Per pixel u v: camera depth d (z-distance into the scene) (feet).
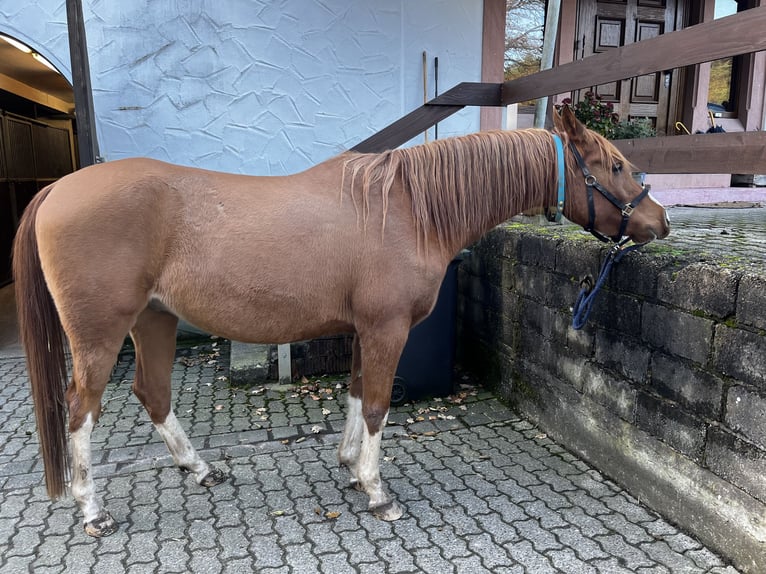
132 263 6.23
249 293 6.45
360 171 6.87
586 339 8.48
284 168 15.39
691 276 6.49
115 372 13.12
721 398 6.18
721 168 7.53
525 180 7.18
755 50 6.39
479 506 7.52
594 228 7.39
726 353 6.07
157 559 6.47
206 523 7.18
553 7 13.01
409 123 11.46
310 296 6.63
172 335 7.68
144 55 14.08
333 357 12.73
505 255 10.72
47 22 13.52
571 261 8.71
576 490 7.89
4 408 11.16
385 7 15.14
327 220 6.57
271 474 8.43
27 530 7.03
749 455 5.88
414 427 10.05
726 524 6.24
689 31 7.23
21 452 9.21
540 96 10.49
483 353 11.92
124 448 9.27
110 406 11.13
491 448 9.22
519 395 10.52
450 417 10.44
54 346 6.77
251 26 14.47
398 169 6.97
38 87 24.36
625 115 19.17
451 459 8.85
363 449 7.27
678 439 6.84
